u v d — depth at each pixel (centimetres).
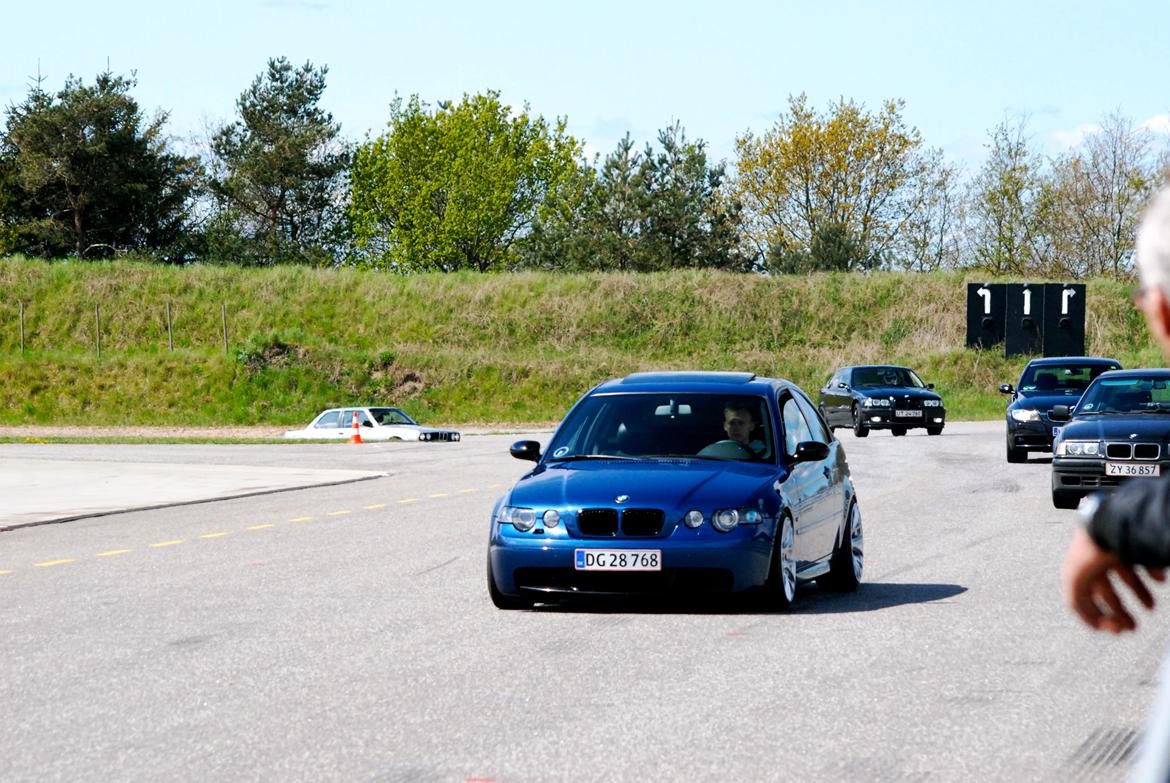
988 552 4466
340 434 13088
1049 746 2030
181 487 7269
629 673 2625
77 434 15188
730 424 3728
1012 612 3300
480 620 3272
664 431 3744
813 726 2170
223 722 2238
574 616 3334
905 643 2919
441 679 2575
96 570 4194
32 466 8888
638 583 3322
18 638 3055
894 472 8012
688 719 2230
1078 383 9006
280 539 4991
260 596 3659
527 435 14188
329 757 2000
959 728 2148
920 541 4794
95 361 18462
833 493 3816
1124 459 5766
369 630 3134
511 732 2147
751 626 3178
